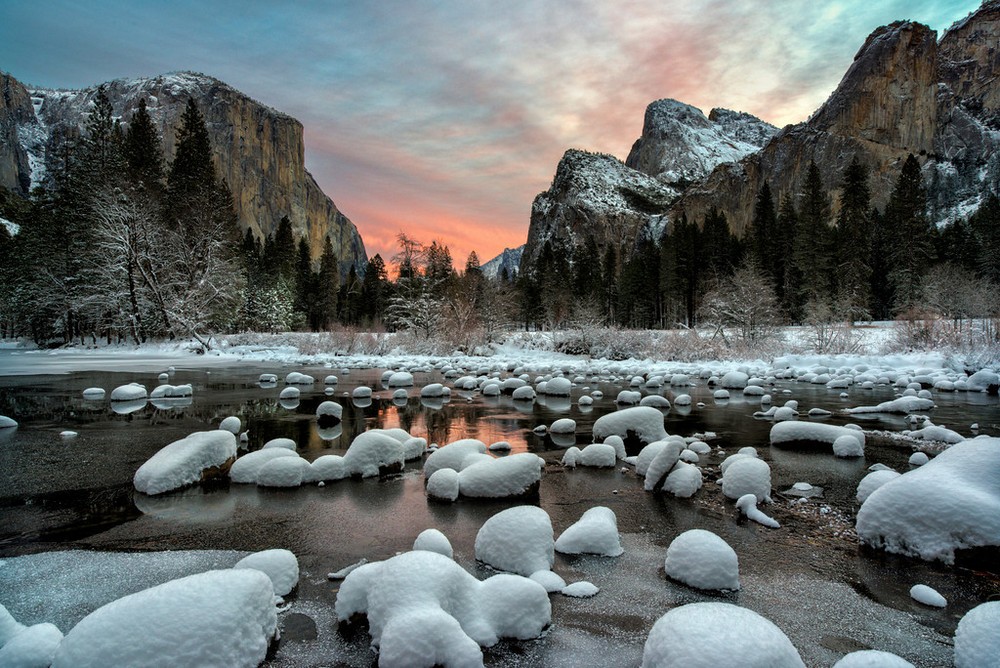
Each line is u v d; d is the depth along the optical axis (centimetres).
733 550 409
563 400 1352
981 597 371
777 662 246
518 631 315
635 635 320
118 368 2117
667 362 2461
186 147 4094
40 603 353
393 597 308
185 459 620
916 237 4181
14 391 1434
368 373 2036
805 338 2817
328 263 7281
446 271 4366
